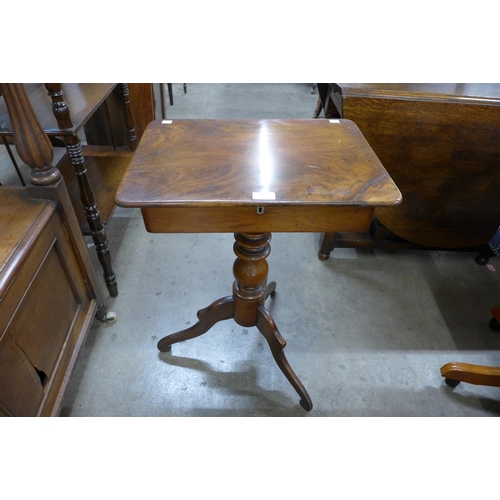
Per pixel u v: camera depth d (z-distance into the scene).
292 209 0.69
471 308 1.43
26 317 0.78
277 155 0.78
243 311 1.01
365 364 1.22
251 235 0.81
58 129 0.91
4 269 0.69
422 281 1.53
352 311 1.39
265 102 3.22
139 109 1.69
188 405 1.10
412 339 1.30
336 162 0.76
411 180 1.29
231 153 0.78
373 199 0.65
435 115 1.15
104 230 1.21
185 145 0.80
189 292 1.44
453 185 1.30
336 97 1.28
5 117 0.93
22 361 0.77
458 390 1.17
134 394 1.12
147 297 1.41
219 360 1.22
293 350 1.25
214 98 3.23
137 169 0.71
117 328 1.29
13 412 0.75
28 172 1.99
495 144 1.19
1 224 0.79
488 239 1.45
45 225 0.81
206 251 1.64
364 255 1.65
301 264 1.59
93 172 1.53
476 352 1.27
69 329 1.00
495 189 1.30
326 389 1.15
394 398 1.14
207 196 0.65
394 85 1.20
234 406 1.10
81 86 1.15
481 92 1.17
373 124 1.16
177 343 1.26
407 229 1.42
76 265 1.03
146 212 0.68
